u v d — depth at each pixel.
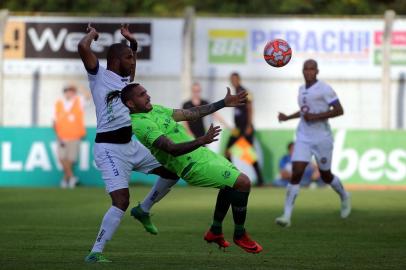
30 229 27.97
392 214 33.44
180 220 31.05
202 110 21.05
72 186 49.88
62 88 58.53
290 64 57.81
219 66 57.69
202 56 57.59
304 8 76.81
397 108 57.94
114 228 20.52
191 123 48.78
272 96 58.06
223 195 20.48
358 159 50.22
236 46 57.62
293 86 58.03
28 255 21.61
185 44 52.66
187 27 52.66
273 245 24.06
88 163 50.59
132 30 56.59
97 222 30.23
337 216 32.72
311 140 30.58
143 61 56.88
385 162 50.12
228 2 77.69
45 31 57.94
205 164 20.02
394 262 20.53
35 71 58.19
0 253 22.03
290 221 30.59
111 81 20.64
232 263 20.25
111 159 20.64
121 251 22.62
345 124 58.06
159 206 37.19
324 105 30.66
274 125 58.38
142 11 77.62
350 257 21.48
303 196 42.81
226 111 57.38
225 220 30.59
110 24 56.41
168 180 22.41
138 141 21.53
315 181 49.75
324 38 57.38
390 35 51.97
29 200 40.03
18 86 58.41
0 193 44.44
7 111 58.66
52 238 25.50
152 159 21.56
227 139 50.94
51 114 58.62
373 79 57.50
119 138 20.73
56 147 50.75
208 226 29.02
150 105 20.11
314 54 57.50
